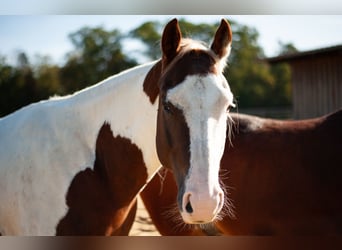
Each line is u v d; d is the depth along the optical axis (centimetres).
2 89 1716
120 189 182
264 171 232
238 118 258
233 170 239
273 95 2486
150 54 2134
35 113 198
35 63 1797
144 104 175
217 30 162
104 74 2030
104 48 2067
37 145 186
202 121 143
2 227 194
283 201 226
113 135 181
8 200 187
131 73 185
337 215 217
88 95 190
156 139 167
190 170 141
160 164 186
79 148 184
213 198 137
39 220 177
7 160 191
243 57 2527
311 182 222
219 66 158
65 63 1970
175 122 147
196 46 161
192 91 144
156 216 266
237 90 2438
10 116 212
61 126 188
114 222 186
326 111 967
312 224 222
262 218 231
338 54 922
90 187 181
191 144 142
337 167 221
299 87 1055
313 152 229
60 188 178
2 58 1714
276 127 249
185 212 140
